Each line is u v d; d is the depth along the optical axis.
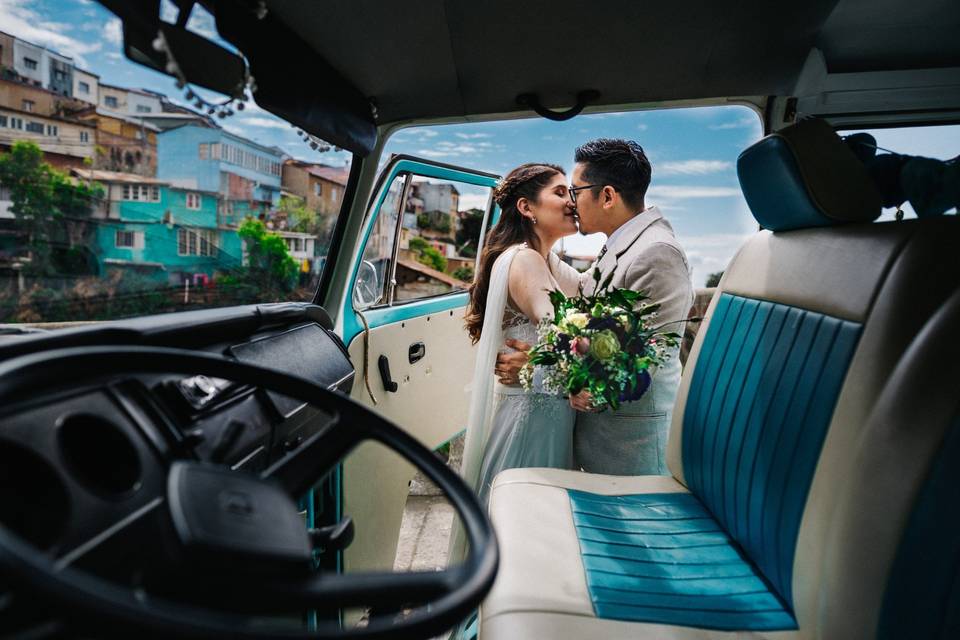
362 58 1.72
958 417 0.94
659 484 1.92
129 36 1.04
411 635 0.61
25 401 0.73
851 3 1.55
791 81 1.97
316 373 1.53
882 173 1.43
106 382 0.88
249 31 1.28
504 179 2.28
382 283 2.72
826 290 1.32
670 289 1.99
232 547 0.66
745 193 1.65
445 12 1.53
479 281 2.36
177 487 0.72
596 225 2.19
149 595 0.65
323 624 1.62
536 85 2.03
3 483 0.68
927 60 1.84
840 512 1.07
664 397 2.18
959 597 0.94
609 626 1.21
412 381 2.76
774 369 1.43
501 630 1.21
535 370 2.14
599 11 1.58
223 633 0.51
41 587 0.45
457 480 0.92
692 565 1.45
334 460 0.94
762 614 1.25
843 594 1.04
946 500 0.94
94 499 0.72
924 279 1.09
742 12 1.59
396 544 2.66
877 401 1.07
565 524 1.62
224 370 0.92
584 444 2.28
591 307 1.87
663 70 1.93
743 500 1.47
